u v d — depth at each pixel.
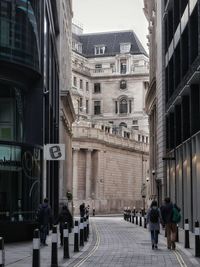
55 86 45.44
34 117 28.42
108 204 97.12
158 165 54.34
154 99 62.09
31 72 27.19
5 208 25.20
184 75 36.09
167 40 46.72
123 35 133.25
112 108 127.06
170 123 45.09
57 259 16.58
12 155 25.77
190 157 33.66
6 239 24.92
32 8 27.80
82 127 92.69
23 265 16.02
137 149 110.50
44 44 31.31
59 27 50.50
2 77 26.05
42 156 29.12
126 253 19.77
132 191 107.88
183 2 37.31
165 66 49.12
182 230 35.56
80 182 92.88
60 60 52.16
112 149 100.06
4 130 27.14
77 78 122.81
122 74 126.75
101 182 95.19
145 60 130.50
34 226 26.42
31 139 28.20
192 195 33.31
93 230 37.16
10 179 25.58
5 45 25.47
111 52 131.75
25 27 26.64
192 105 32.78
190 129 33.66
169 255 19.00
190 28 32.72
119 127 110.75
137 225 45.69
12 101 27.20
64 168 57.44
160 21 51.59
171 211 21.33
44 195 32.53
